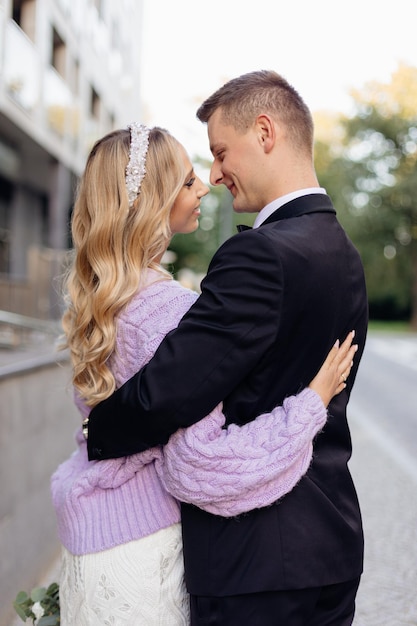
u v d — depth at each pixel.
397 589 3.56
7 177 15.79
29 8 11.06
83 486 1.62
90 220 1.69
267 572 1.46
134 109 22.78
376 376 14.53
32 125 11.53
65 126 13.82
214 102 1.75
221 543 1.50
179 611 1.59
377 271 39.25
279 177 1.68
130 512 1.60
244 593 1.46
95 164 1.70
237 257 1.49
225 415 1.54
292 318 1.49
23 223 17.17
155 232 1.66
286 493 1.51
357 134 36.62
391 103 35.97
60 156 13.65
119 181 1.67
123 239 1.66
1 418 3.07
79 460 1.77
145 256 1.66
